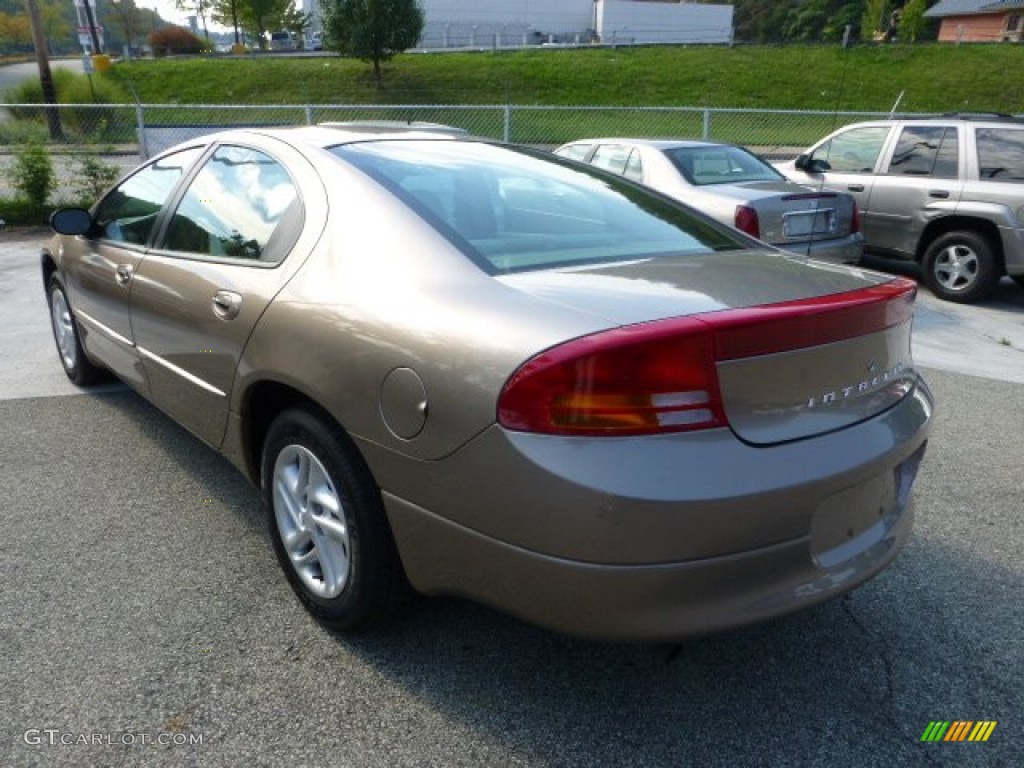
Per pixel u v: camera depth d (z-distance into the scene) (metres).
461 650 2.52
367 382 2.18
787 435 1.96
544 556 1.86
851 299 2.07
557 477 1.80
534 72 36.19
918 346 6.49
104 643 2.51
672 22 56.47
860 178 8.77
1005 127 7.90
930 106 33.75
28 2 22.27
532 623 1.98
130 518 3.32
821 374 2.03
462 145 3.12
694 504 1.79
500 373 1.89
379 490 2.24
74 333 4.62
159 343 3.29
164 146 13.15
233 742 2.13
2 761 2.04
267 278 2.64
